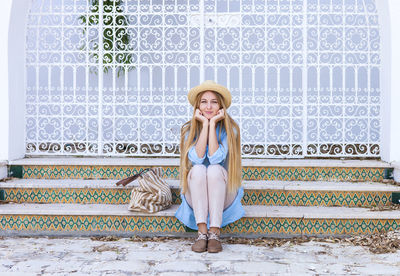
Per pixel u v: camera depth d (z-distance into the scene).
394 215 4.14
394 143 4.95
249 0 6.98
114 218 4.24
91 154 5.51
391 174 4.89
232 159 3.85
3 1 4.98
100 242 4.05
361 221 4.17
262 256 3.64
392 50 4.93
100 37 5.46
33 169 5.02
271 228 4.19
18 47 5.26
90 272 3.28
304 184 4.70
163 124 5.52
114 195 4.61
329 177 4.92
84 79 7.08
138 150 5.48
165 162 5.03
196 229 4.05
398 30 4.91
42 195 4.64
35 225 4.28
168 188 4.33
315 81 7.08
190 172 3.81
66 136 6.75
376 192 4.52
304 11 5.36
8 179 4.92
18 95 5.26
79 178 5.01
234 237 4.19
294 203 4.57
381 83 5.23
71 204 4.57
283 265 3.43
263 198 4.58
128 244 3.98
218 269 3.34
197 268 3.36
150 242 4.05
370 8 5.35
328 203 4.56
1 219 4.28
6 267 3.37
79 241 4.09
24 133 5.42
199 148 3.80
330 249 3.85
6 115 5.01
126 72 5.50
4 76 5.00
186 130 4.06
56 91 7.09
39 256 3.63
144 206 4.18
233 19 6.65
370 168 4.90
